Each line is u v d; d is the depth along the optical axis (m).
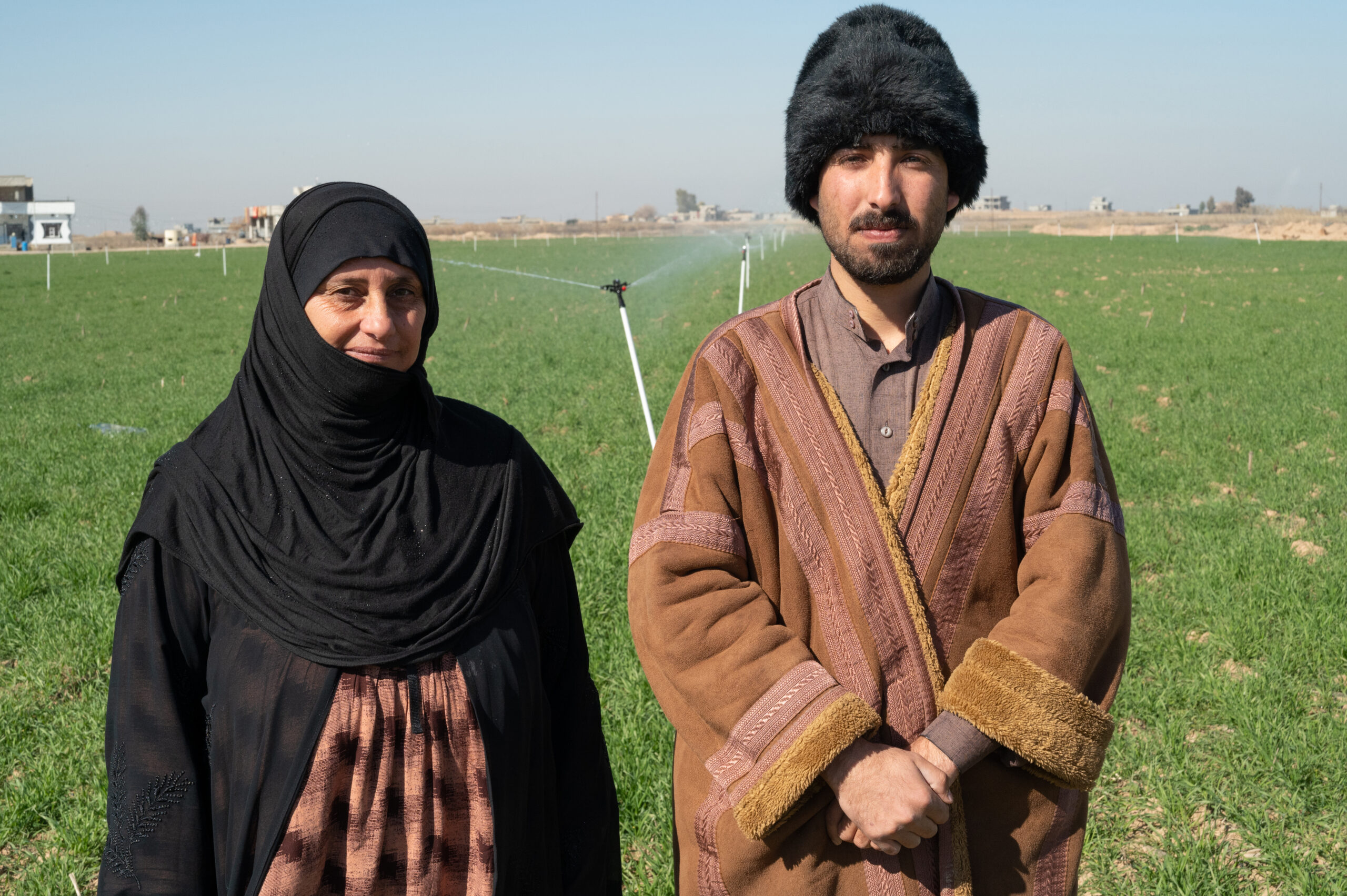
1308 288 26.78
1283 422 10.17
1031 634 1.83
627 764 4.06
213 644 1.90
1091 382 13.17
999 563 1.96
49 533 7.10
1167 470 8.53
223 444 1.96
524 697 2.05
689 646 1.86
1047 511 1.98
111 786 1.83
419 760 1.91
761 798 1.77
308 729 1.84
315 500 1.94
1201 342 16.62
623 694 4.65
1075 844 1.96
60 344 20.12
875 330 2.04
